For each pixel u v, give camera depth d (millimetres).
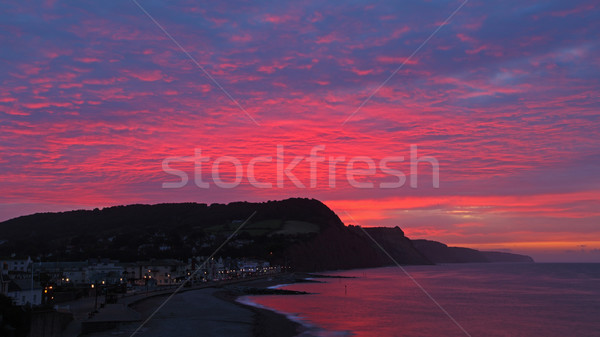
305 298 124312
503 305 108250
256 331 66625
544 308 102188
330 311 92812
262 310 92438
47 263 159000
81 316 73000
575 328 75625
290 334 65688
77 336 58688
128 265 175125
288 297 127250
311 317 83312
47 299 90688
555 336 68812
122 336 59594
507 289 161875
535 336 68562
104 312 71562
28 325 51375
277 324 74000
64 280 141250
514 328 74875
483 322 80500
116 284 134500
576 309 100938
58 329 59062
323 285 183125
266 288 162625
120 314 70000
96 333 61094
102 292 119250
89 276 153500
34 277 108250
